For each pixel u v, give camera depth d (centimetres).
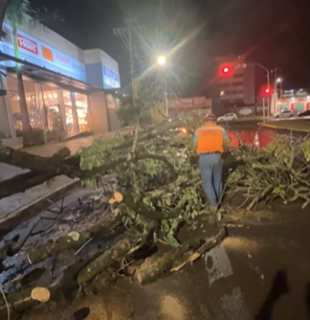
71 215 530
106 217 371
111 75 3152
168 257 339
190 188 496
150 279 318
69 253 352
